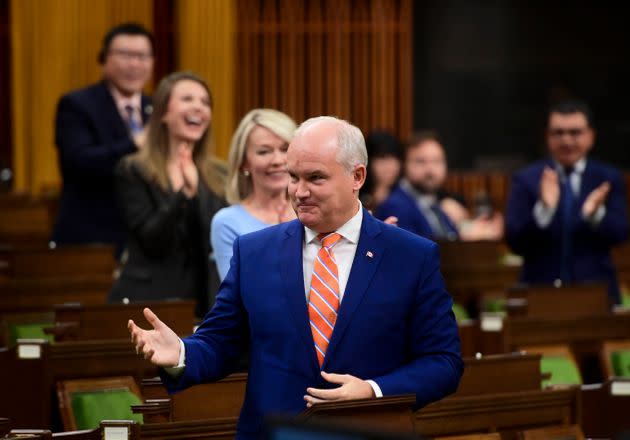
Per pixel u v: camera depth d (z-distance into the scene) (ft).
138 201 48.78
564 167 66.69
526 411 41.09
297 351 31.27
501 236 92.63
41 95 119.14
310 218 31.53
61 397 42.68
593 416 45.70
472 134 137.28
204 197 48.83
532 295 61.00
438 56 136.77
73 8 119.03
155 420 36.76
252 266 32.32
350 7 131.95
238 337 32.68
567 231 65.77
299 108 130.82
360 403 29.71
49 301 60.39
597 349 58.85
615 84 138.10
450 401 39.63
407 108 132.87
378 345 31.45
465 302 79.10
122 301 48.70
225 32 123.54
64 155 64.54
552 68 137.90
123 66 65.87
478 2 136.87
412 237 32.48
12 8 119.44
